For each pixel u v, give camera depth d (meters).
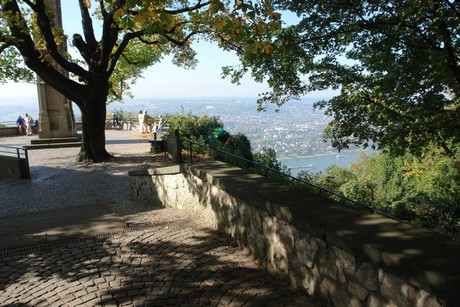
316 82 9.30
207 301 3.36
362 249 2.50
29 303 3.50
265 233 3.98
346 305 2.80
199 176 5.79
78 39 14.46
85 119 15.15
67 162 15.60
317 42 8.45
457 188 15.29
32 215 7.35
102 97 15.19
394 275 2.32
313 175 12.91
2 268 4.36
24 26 11.75
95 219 6.62
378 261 2.37
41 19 12.59
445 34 6.88
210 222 5.66
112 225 6.10
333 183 12.63
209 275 3.88
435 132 7.75
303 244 3.31
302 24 8.27
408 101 8.24
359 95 8.68
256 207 4.11
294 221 3.29
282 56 8.10
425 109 8.02
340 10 8.02
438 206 15.87
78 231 5.79
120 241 5.12
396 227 2.77
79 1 14.38
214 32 13.23
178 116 15.52
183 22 14.06
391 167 24.30
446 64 6.98
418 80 7.98
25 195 10.70
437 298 2.00
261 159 11.06
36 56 13.50
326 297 3.04
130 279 3.87
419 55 7.66
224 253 4.47
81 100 14.82
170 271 4.02
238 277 3.81
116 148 19.12
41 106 20.56
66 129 21.03
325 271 3.03
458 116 7.39
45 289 3.77
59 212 7.53
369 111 8.65
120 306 3.33
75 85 14.49
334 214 3.14
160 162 13.23
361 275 2.62
